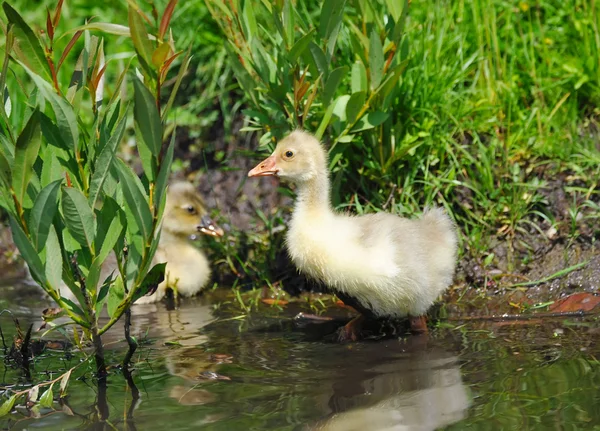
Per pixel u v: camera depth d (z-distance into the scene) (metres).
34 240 7.88
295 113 10.96
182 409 7.91
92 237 8.22
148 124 7.75
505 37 13.77
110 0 15.34
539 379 8.30
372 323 10.50
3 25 8.38
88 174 8.70
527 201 12.05
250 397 8.14
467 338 9.76
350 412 7.70
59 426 7.67
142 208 8.00
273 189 13.83
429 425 7.38
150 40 7.64
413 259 9.87
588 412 7.48
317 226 10.12
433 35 13.12
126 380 8.74
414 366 8.88
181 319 11.12
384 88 10.84
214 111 14.71
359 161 12.26
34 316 11.37
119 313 8.58
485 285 11.45
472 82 13.45
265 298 11.93
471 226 12.16
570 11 13.70
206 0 11.20
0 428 7.69
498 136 12.70
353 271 9.89
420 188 12.25
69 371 8.54
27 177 7.78
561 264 11.54
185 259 12.37
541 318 10.37
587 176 12.23
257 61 10.96
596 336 9.53
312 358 9.29
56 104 7.98
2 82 8.21
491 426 7.33
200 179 14.31
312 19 13.70
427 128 12.19
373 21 10.87
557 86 13.15
